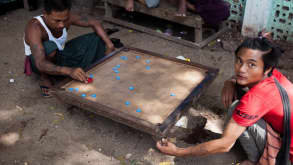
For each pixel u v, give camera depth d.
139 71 2.96
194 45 4.24
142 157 2.57
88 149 2.66
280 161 2.13
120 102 2.54
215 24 4.41
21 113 3.10
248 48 1.87
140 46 4.33
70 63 3.25
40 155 2.61
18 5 5.64
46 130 2.88
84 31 4.81
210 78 2.76
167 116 2.36
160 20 5.18
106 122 2.97
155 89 2.69
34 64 3.16
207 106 3.13
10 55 4.17
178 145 2.66
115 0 4.78
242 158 2.53
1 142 2.75
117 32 4.75
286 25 4.19
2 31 4.84
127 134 2.82
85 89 2.70
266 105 1.93
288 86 2.08
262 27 4.28
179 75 2.89
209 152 2.14
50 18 2.77
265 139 2.15
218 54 4.12
